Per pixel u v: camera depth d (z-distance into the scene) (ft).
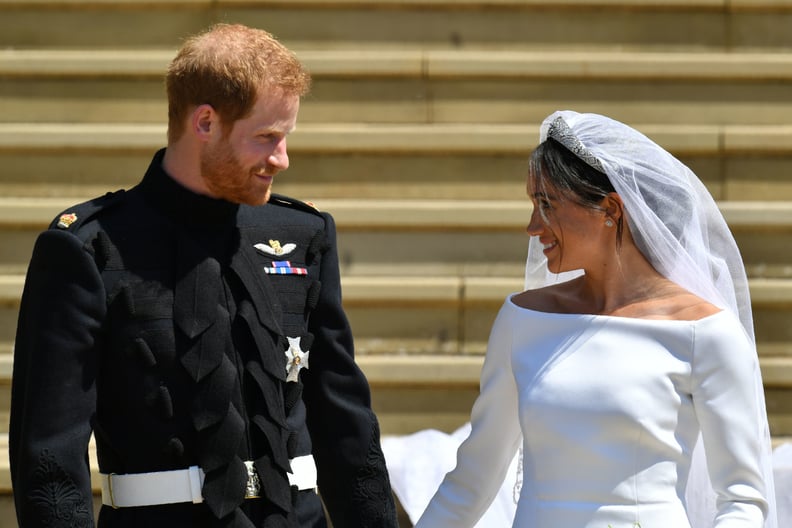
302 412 31.89
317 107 63.57
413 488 50.57
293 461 31.17
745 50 65.98
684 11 65.87
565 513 30.76
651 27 65.98
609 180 31.50
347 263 59.31
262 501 30.27
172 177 30.86
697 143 61.41
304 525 31.19
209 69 29.25
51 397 28.53
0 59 63.00
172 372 29.73
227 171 29.76
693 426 30.96
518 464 35.86
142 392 29.58
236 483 29.58
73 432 28.50
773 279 59.41
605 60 63.46
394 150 61.31
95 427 30.17
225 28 30.35
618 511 30.30
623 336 31.17
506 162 61.72
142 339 29.63
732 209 59.06
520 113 63.82
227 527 29.45
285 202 33.32
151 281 30.09
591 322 31.63
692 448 31.04
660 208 32.30
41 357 28.81
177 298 30.07
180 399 29.76
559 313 32.53
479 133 61.05
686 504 31.45
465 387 56.03
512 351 32.83
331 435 32.07
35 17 65.72
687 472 30.96
